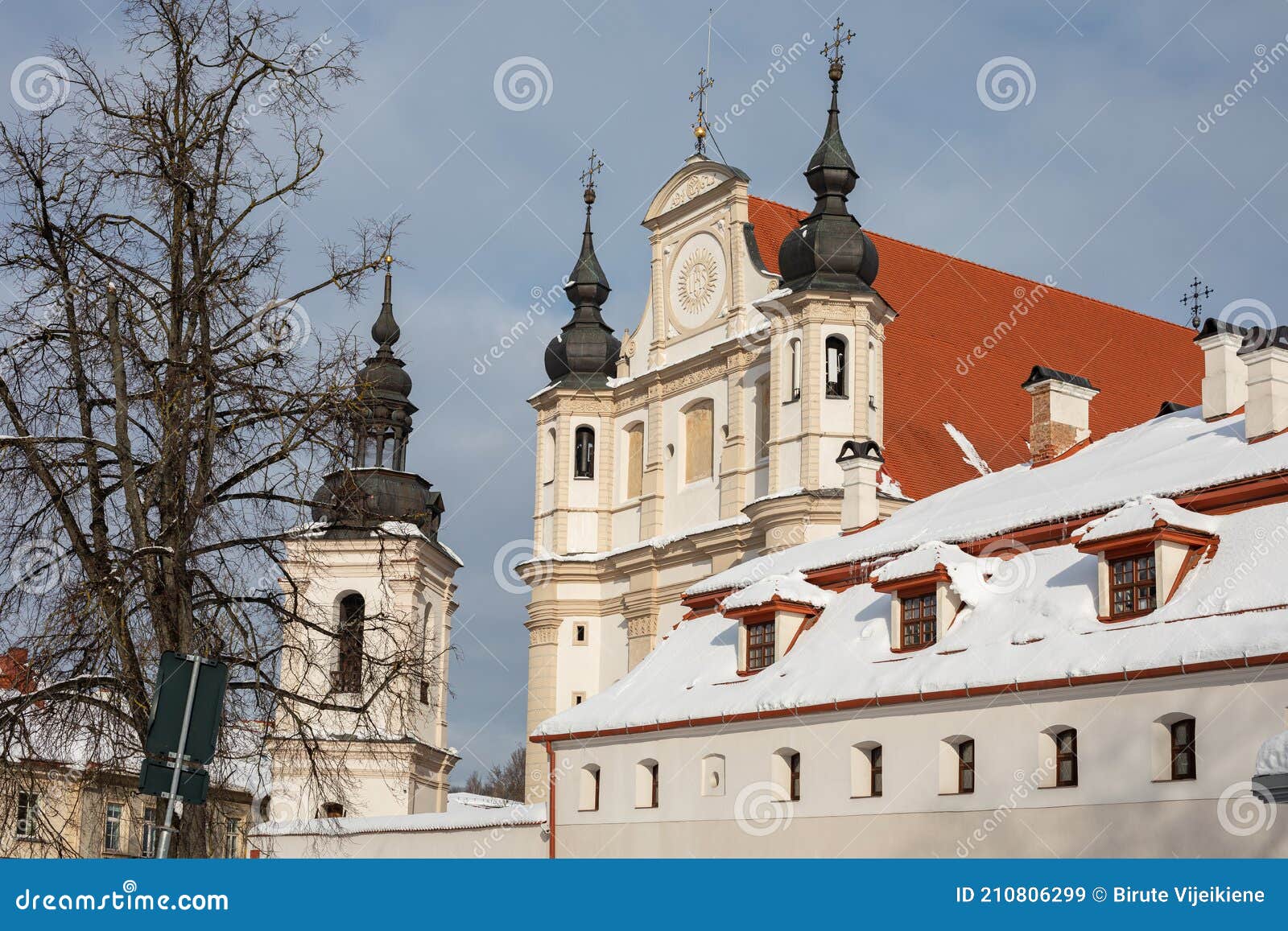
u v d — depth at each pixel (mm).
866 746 37406
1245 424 36250
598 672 66188
